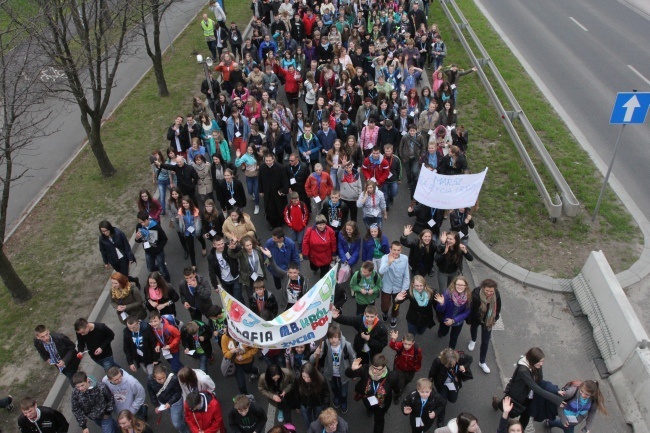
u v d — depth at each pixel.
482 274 11.24
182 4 29.41
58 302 11.20
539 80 19.38
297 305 7.80
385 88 16.20
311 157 13.52
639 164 14.45
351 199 11.62
